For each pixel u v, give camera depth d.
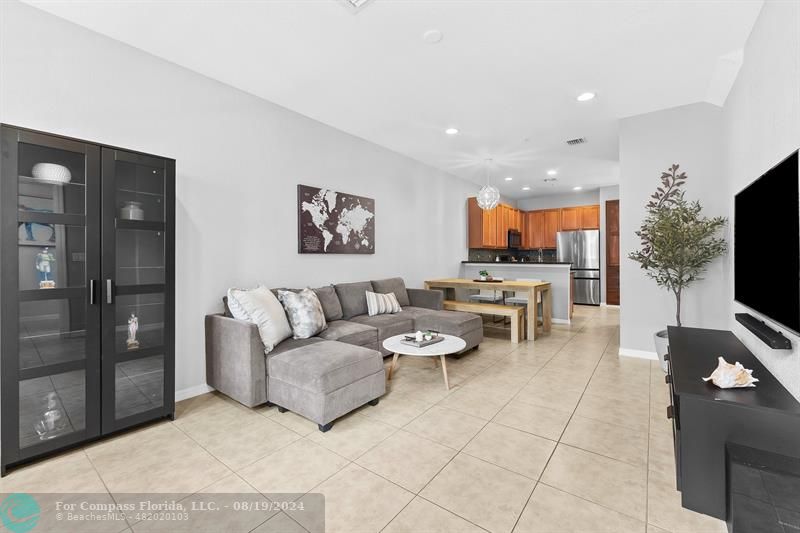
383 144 4.80
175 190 2.56
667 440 2.16
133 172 2.34
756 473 1.36
